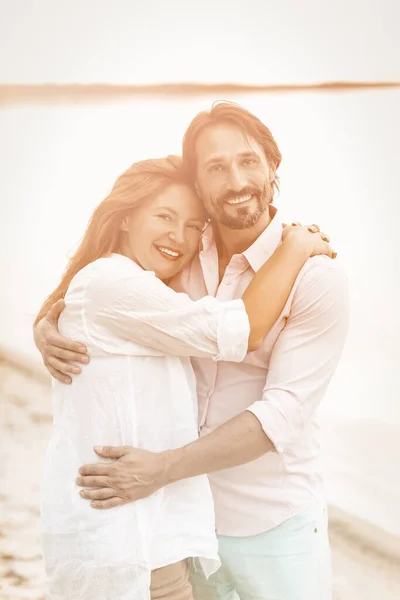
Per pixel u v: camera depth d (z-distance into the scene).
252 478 1.85
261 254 1.86
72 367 1.73
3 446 3.68
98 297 1.71
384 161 3.69
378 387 3.74
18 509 3.29
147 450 1.67
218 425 1.88
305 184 3.73
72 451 1.71
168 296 1.69
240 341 1.66
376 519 3.29
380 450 3.64
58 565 1.70
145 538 1.64
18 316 4.22
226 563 1.88
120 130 3.74
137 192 1.88
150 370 1.72
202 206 1.92
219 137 1.84
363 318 3.80
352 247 3.79
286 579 1.84
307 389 1.74
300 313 1.75
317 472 1.91
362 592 2.85
